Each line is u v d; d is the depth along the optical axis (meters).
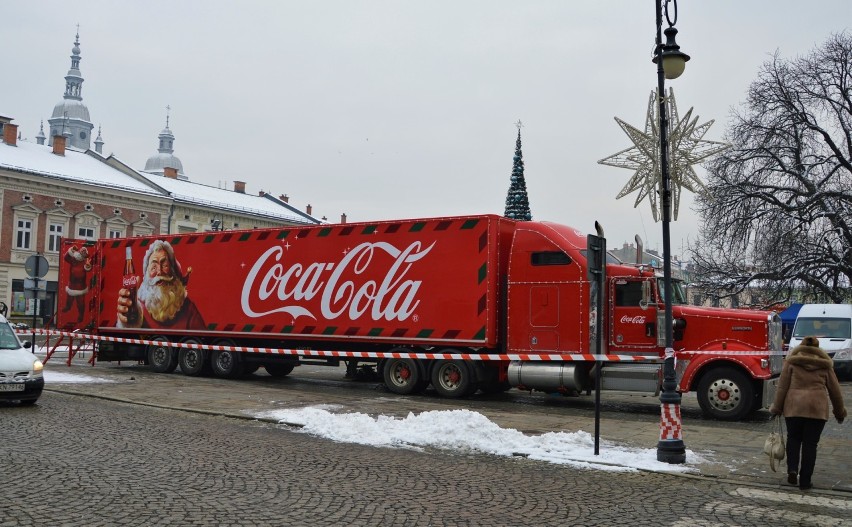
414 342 17.19
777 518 7.48
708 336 14.80
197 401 15.18
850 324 27.44
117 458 9.28
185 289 21.34
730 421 14.36
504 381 16.61
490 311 16.30
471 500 7.82
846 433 13.52
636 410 15.92
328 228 18.75
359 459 9.84
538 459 10.18
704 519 7.37
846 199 34.44
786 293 37.50
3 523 6.40
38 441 10.22
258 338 20.30
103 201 54.66
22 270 50.53
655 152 10.38
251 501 7.42
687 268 38.25
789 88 35.84
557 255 15.86
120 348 23.22
